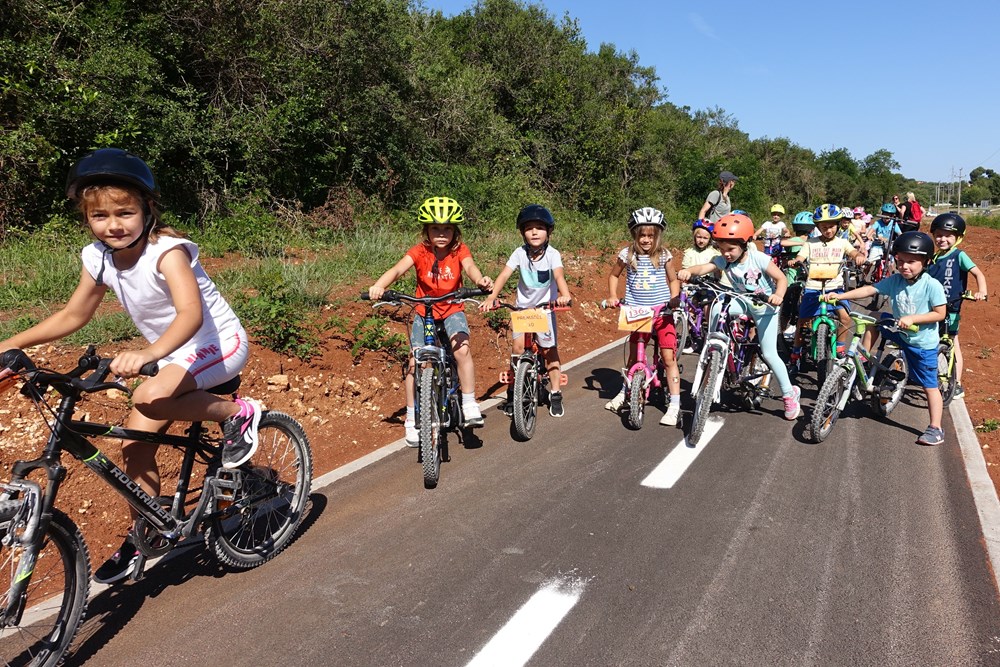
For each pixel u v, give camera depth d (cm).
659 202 2469
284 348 626
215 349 321
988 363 890
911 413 638
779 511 425
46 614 304
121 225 283
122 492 304
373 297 470
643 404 591
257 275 796
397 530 402
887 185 8269
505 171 1930
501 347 815
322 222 1226
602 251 1413
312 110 1287
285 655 291
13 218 928
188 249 302
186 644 299
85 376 502
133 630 309
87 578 288
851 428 592
